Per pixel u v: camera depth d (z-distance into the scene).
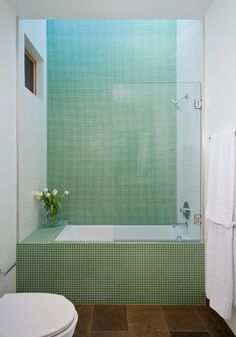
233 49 1.74
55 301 1.45
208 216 1.91
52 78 3.11
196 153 2.39
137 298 2.26
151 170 2.62
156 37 3.13
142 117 2.63
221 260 1.71
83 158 3.11
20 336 1.17
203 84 2.29
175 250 2.27
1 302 1.44
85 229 3.04
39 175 2.84
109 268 2.26
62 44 3.11
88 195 3.12
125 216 2.55
